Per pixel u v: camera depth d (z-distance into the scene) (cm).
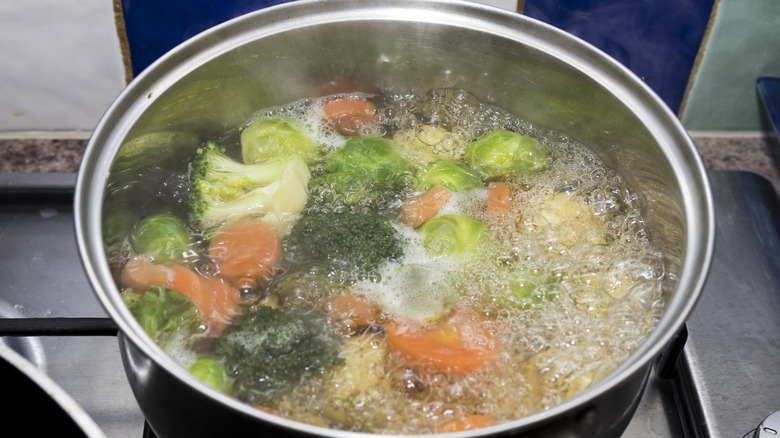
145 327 46
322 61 52
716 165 60
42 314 52
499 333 47
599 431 42
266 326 46
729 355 50
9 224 55
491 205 52
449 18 50
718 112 60
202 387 39
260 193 51
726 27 55
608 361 45
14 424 43
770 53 56
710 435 47
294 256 49
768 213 55
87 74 57
